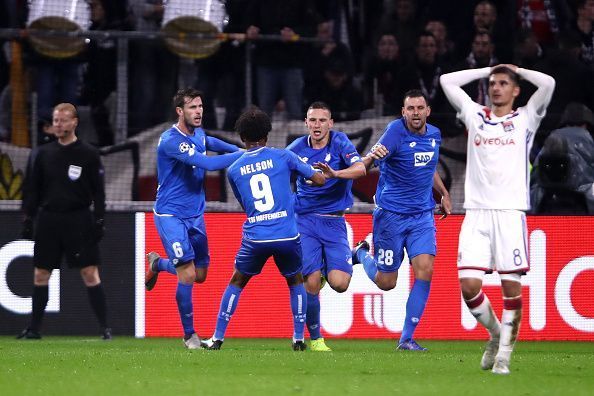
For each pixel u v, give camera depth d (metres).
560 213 41.84
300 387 21.70
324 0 45.97
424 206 34.69
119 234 40.12
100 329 40.19
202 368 26.11
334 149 33.66
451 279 40.59
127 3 43.75
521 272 24.28
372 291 40.41
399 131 34.06
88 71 43.41
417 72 44.44
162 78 43.44
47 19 41.75
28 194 39.16
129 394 20.48
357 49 46.03
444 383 22.55
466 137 42.94
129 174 42.50
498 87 24.33
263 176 30.84
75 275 40.34
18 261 40.19
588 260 40.75
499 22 45.22
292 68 43.62
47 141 43.00
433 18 45.62
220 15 42.28
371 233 40.38
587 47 46.03
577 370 26.27
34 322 39.19
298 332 32.38
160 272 40.19
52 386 21.92
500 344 24.59
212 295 40.19
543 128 43.34
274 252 31.14
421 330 40.50
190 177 33.59
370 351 33.38
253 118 30.86
